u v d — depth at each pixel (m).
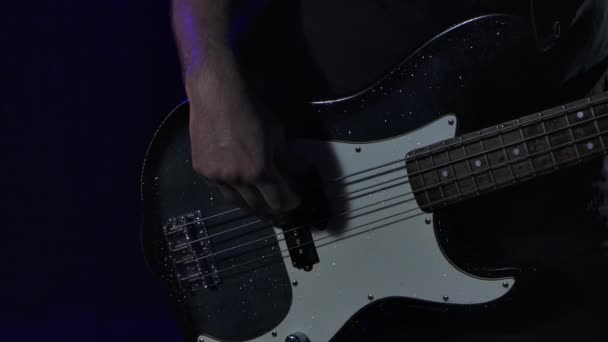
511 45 1.46
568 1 1.43
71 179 2.42
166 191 1.56
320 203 1.52
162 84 2.38
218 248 1.55
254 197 1.45
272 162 1.44
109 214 2.44
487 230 1.49
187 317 1.57
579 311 1.49
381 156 1.50
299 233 1.53
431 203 1.48
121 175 2.44
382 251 1.50
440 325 1.52
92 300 2.42
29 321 2.41
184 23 1.50
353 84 1.57
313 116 1.52
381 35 1.54
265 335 1.55
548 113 1.41
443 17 1.52
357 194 1.51
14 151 2.39
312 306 1.53
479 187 1.46
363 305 1.51
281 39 1.58
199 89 1.44
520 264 1.48
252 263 1.54
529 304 1.49
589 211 1.47
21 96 2.36
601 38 1.42
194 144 1.44
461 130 1.48
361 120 1.51
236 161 1.42
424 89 1.49
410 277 1.50
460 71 1.48
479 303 1.48
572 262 1.48
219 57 1.45
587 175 1.46
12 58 2.33
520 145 1.43
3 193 2.40
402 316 1.52
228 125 1.42
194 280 1.56
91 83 2.37
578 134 1.40
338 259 1.52
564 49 1.45
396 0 1.52
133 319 2.41
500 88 1.47
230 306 1.56
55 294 2.43
